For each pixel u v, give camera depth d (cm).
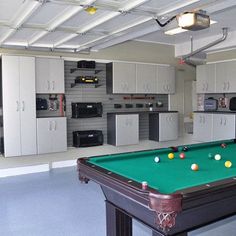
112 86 660
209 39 690
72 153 650
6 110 535
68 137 645
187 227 208
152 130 740
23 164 592
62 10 387
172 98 788
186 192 178
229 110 728
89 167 250
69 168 619
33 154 563
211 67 734
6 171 564
